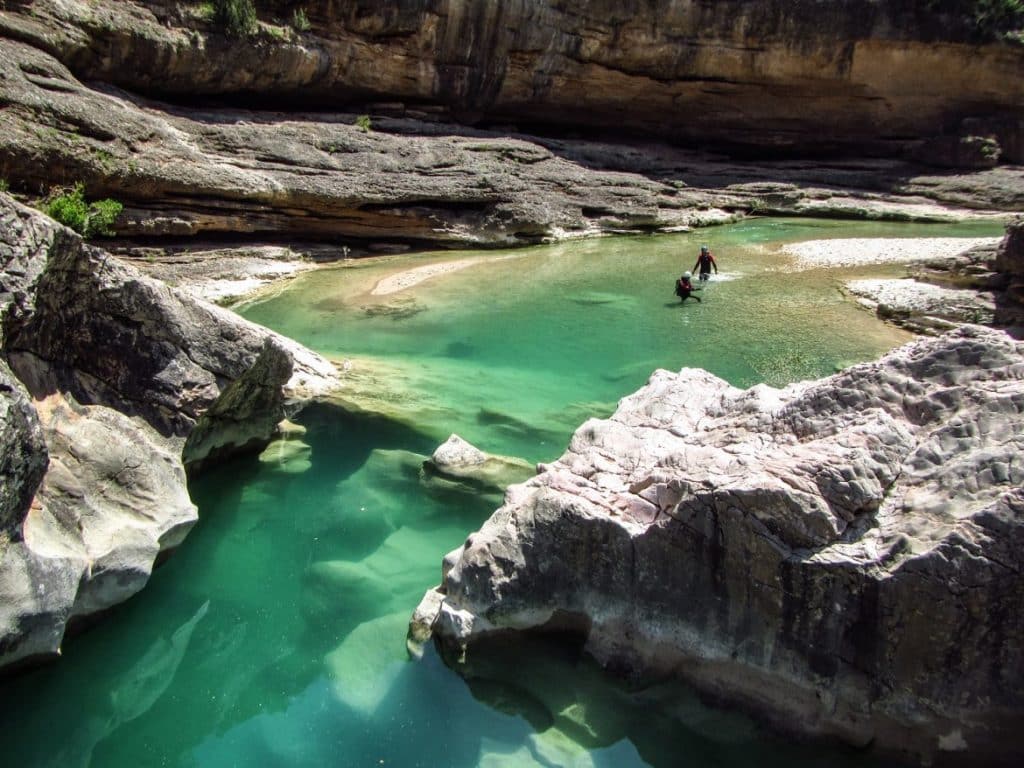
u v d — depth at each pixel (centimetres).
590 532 635
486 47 3253
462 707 637
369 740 628
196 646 764
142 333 881
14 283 708
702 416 780
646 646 620
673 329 1736
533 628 660
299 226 2467
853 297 1944
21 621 623
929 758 522
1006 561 495
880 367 654
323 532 961
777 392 752
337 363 1474
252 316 1833
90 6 2214
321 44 2822
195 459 1005
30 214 736
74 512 725
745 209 3506
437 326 1783
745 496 562
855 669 536
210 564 902
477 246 2738
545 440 1188
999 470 529
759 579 564
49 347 792
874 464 571
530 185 2992
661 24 3534
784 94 3853
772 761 559
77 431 784
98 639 741
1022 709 498
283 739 643
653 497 638
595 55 3525
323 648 750
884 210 3400
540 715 618
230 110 2662
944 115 3938
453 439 1118
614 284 2172
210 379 942
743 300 1962
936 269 1977
